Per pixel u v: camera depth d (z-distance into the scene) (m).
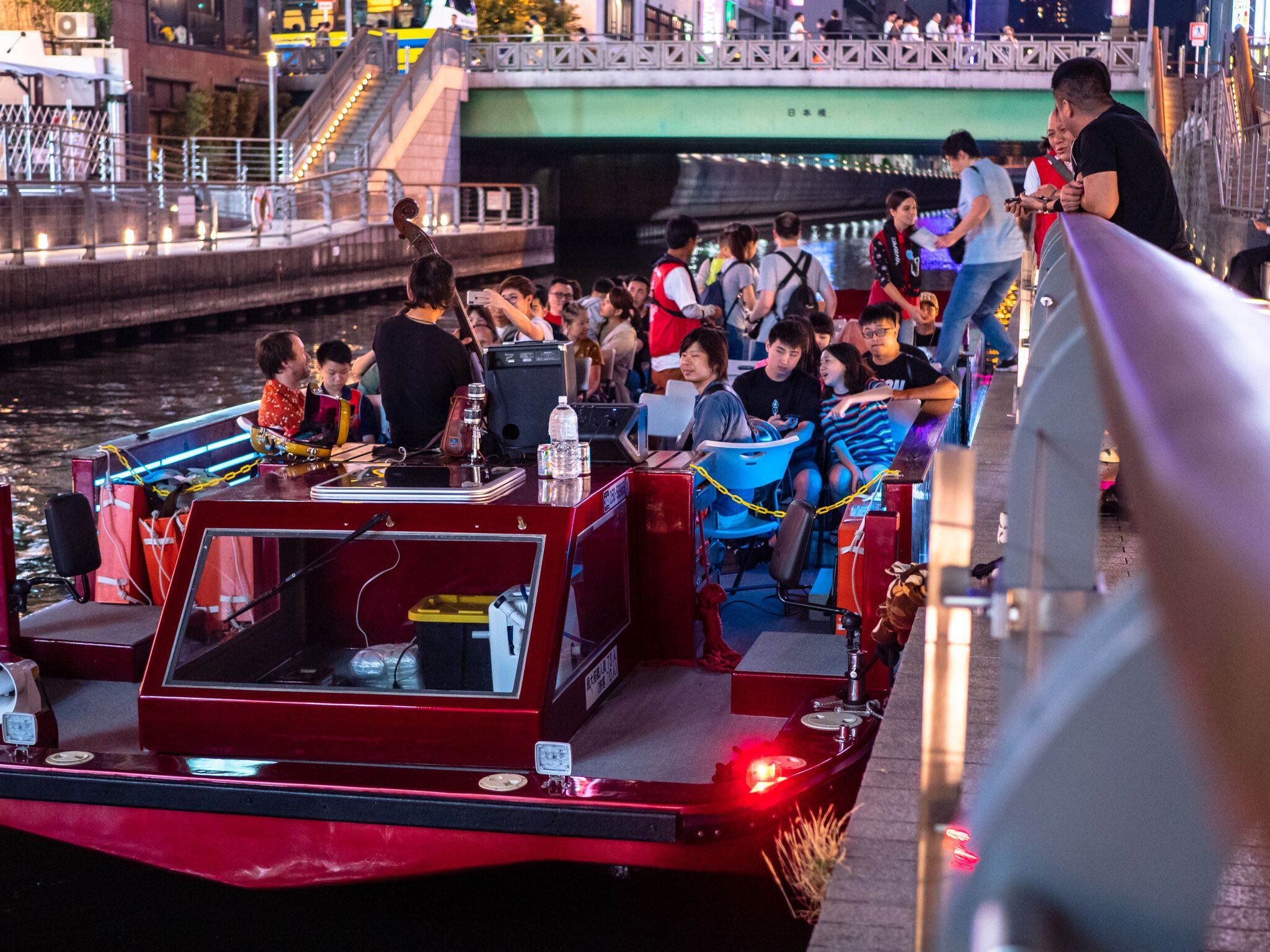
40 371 22.45
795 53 39.97
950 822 1.68
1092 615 1.86
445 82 43.81
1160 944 1.06
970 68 38.41
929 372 7.97
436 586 4.78
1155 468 0.54
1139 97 37.16
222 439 7.64
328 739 4.33
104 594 6.18
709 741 4.57
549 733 4.29
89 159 32.06
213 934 4.32
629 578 5.37
